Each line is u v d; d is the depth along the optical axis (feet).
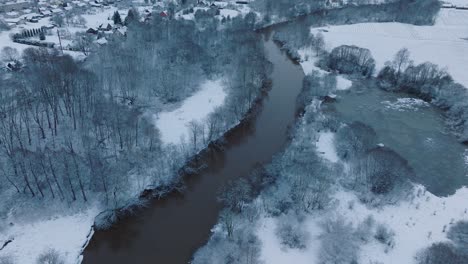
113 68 416.87
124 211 256.32
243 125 371.35
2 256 216.95
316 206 251.80
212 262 213.25
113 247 235.40
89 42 529.45
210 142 332.60
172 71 440.04
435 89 431.02
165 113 377.91
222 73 476.54
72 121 333.21
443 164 315.78
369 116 391.86
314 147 316.19
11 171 266.98
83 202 258.57
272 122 380.17
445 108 407.64
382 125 373.81
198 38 547.08
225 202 262.26
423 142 346.74
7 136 294.46
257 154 326.85
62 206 253.85
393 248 223.92
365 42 602.44
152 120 354.33
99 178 260.62
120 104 373.20
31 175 262.26
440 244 222.28
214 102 406.41
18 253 221.05
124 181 268.00
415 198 266.36
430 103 425.69
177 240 240.12
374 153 285.43
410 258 217.97
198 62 484.33
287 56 578.25
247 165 311.47
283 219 244.01
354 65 501.56
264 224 242.17
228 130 358.64
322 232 234.17
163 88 409.28
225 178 295.69
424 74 446.60
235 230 233.14
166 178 283.79
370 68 490.90
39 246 227.81
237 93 397.39
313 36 597.52
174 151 301.84
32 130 311.47
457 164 316.40
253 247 220.02
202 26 646.33
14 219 241.96
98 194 264.72
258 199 262.26
